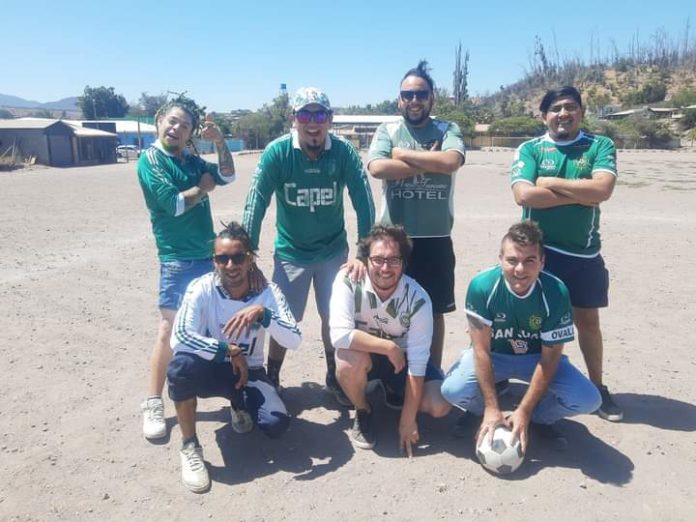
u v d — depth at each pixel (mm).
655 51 153000
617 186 22188
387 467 3828
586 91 128500
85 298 7375
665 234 11828
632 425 4340
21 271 8664
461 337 6172
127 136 73812
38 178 27812
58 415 4449
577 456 3939
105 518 3328
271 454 3982
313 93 4168
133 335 6137
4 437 4129
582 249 4289
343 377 3975
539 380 3789
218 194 20219
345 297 4000
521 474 3740
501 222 13383
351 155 4480
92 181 25938
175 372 3648
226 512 3379
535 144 4395
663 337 6121
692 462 3861
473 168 34406
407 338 4074
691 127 77250
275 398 4004
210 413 4562
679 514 3348
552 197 4145
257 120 81062
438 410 4191
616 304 7215
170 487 3611
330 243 4652
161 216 4297
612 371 5285
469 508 3408
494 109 129625
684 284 8070
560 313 3771
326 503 3455
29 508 3398
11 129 41406
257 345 4090
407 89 4445
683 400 4734
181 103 4293
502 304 3842
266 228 12727
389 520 3311
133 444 4082
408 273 4637
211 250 4426
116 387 4930
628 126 67625
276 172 4383
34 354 5562
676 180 24609
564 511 3377
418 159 4324
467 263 9195
